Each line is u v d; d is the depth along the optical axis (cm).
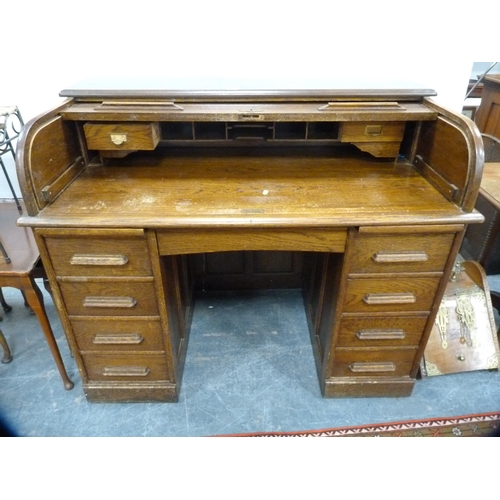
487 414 140
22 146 97
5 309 188
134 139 121
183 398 147
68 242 106
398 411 141
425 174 126
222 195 114
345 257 111
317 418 139
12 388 151
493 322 156
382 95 122
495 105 227
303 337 175
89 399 143
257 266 195
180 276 155
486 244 204
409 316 125
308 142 151
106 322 124
